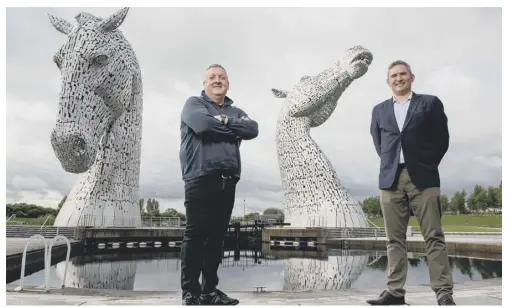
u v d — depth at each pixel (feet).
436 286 10.41
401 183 10.97
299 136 65.98
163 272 31.65
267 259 41.81
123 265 36.14
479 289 14.38
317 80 65.92
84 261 38.88
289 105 66.90
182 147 10.16
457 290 14.14
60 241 42.68
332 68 66.03
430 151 10.70
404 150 10.82
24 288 15.99
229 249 59.11
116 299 13.14
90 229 50.19
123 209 54.39
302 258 42.22
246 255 46.73
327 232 56.08
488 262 33.78
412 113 10.87
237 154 10.14
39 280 26.96
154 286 25.43
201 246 10.07
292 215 64.80
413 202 10.79
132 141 55.98
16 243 39.01
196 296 10.08
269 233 61.36
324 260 39.78
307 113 66.33
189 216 9.96
